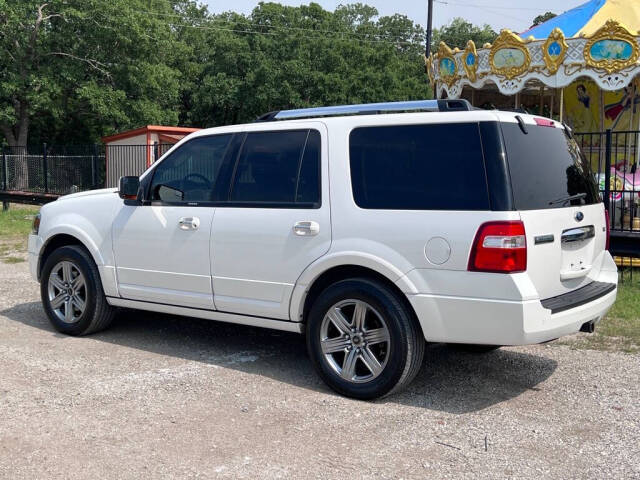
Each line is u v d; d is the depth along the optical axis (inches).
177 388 194.5
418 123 183.6
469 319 170.2
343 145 194.2
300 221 196.2
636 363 222.5
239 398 187.2
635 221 362.0
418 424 169.8
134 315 287.4
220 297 214.7
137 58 1343.5
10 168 855.7
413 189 180.7
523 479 140.6
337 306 189.0
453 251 171.0
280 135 209.3
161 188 233.1
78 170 805.2
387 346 181.3
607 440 161.0
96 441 157.6
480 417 175.2
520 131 180.1
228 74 1731.1
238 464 146.4
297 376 207.5
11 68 1269.7
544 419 174.2
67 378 202.1
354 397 186.7
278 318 203.8
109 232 240.1
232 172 216.5
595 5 541.6
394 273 178.1
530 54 471.5
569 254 188.1
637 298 308.5
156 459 148.6
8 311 293.9
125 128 1387.8
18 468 143.9
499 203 167.8
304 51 1674.5
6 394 187.9
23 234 597.9
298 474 141.9
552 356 230.7
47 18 1239.5
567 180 192.2
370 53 1756.9
